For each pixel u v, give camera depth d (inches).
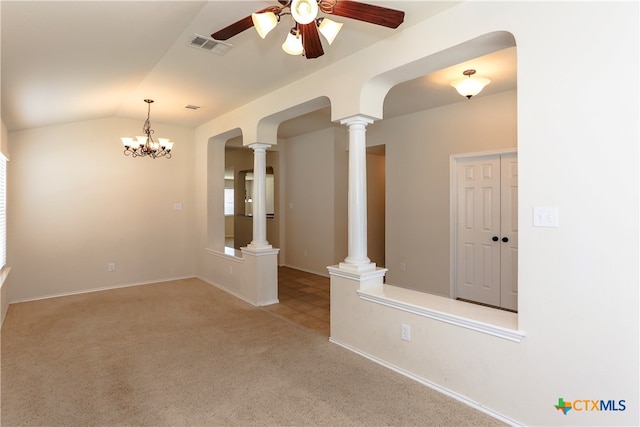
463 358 89.8
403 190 204.1
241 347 124.6
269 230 301.4
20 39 88.9
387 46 107.3
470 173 178.9
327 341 129.9
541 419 76.7
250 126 174.1
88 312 163.6
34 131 184.4
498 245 169.8
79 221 198.4
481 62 124.8
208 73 136.1
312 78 135.7
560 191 73.3
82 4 81.0
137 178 216.4
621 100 66.3
